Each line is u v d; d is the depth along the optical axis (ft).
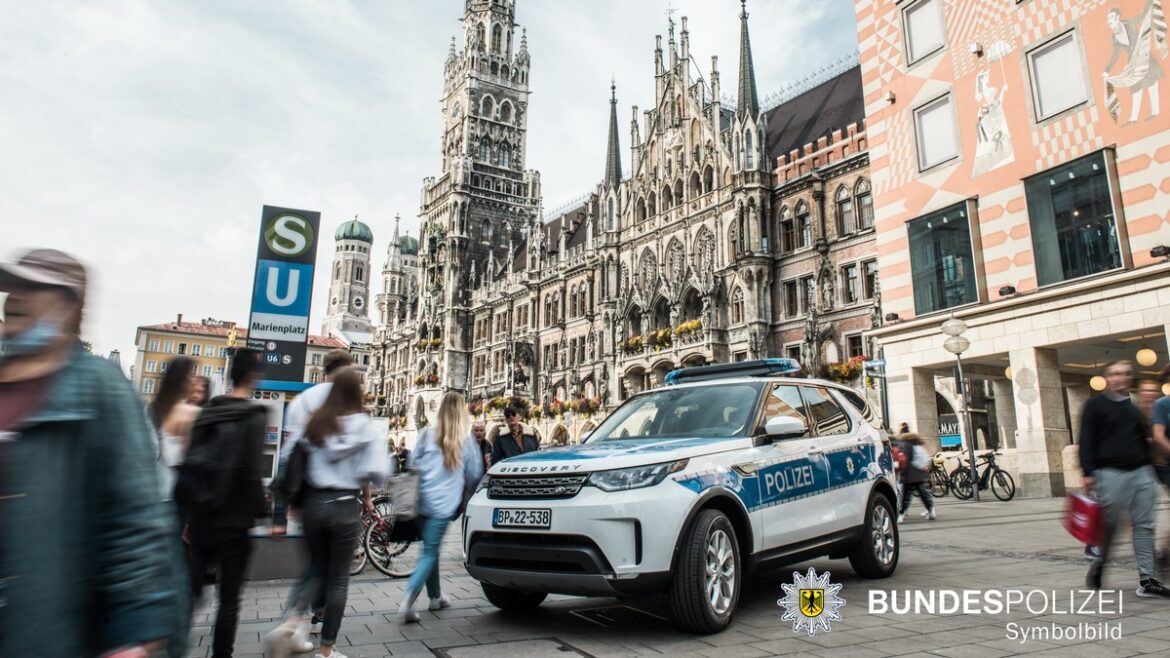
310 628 24.06
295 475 20.43
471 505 24.31
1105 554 26.13
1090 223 65.05
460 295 265.34
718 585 22.16
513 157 297.12
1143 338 68.95
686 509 21.67
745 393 28.02
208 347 394.73
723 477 23.40
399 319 328.49
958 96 78.07
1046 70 69.92
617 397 166.40
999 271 72.59
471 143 286.66
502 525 22.90
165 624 8.09
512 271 250.37
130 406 8.30
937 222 79.30
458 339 260.42
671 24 171.53
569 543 21.52
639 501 21.21
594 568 20.85
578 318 195.83
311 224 43.70
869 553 29.68
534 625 24.08
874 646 19.79
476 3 305.73
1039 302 68.13
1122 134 63.26
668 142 165.78
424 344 270.46
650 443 24.57
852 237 121.90
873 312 114.73
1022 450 69.10
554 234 241.55
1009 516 53.93
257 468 18.75
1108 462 25.84
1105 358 82.69
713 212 148.36
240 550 18.70
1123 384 25.98
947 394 108.78
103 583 7.78
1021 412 69.51
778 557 24.94
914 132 82.89
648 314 160.56
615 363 168.76
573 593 21.66
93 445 7.81
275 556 35.22
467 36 305.94
